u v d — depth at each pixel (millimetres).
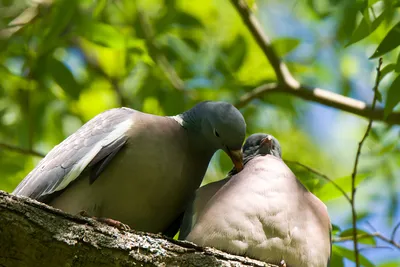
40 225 6789
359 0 10523
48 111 13320
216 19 15023
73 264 6875
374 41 14211
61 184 8516
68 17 11461
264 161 8469
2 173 12703
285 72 12555
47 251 6789
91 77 14406
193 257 7250
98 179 8523
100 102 14227
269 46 12609
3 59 13156
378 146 12766
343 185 10359
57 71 11891
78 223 7008
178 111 12758
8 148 12188
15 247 6719
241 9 12695
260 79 13250
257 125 13711
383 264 12055
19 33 13016
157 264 7113
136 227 8859
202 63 13516
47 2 12977
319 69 15109
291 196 7980
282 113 14344
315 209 8188
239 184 8086
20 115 13352
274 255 7684
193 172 9078
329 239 8172
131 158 8562
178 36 13594
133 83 13867
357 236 10188
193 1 15070
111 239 7027
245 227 7684
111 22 13945
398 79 8648
